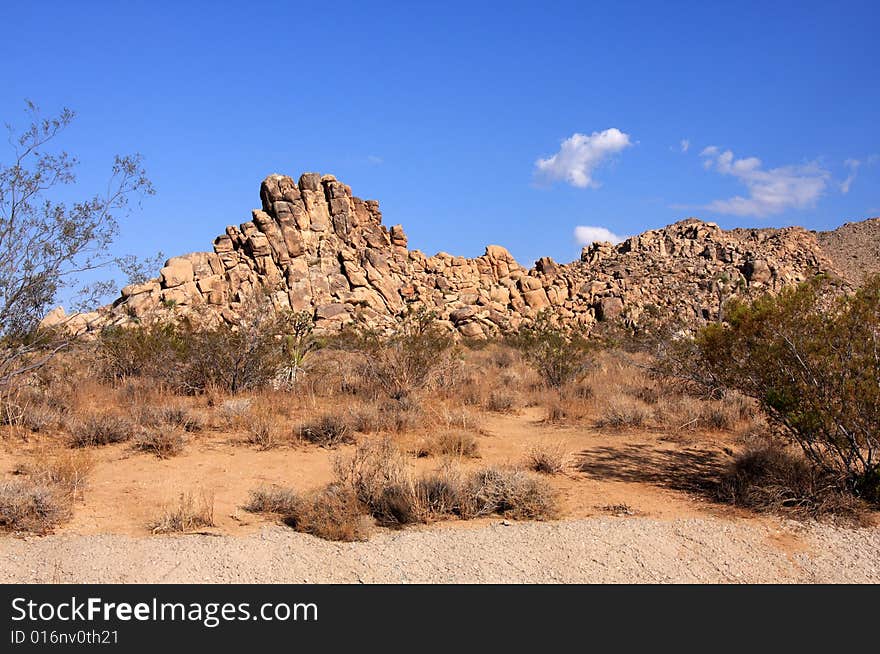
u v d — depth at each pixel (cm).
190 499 706
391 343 1543
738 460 855
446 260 4331
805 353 771
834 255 6381
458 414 1198
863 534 657
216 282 3256
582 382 1634
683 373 1330
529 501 725
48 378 1308
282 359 1543
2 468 823
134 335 1560
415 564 585
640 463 943
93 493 757
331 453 973
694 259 4916
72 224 1004
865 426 734
